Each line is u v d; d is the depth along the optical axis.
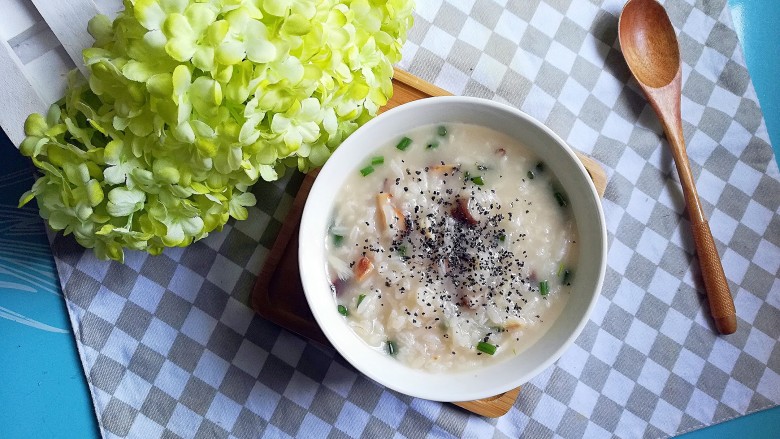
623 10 0.43
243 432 0.43
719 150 0.44
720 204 0.44
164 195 0.32
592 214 0.36
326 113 0.33
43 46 0.35
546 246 0.38
